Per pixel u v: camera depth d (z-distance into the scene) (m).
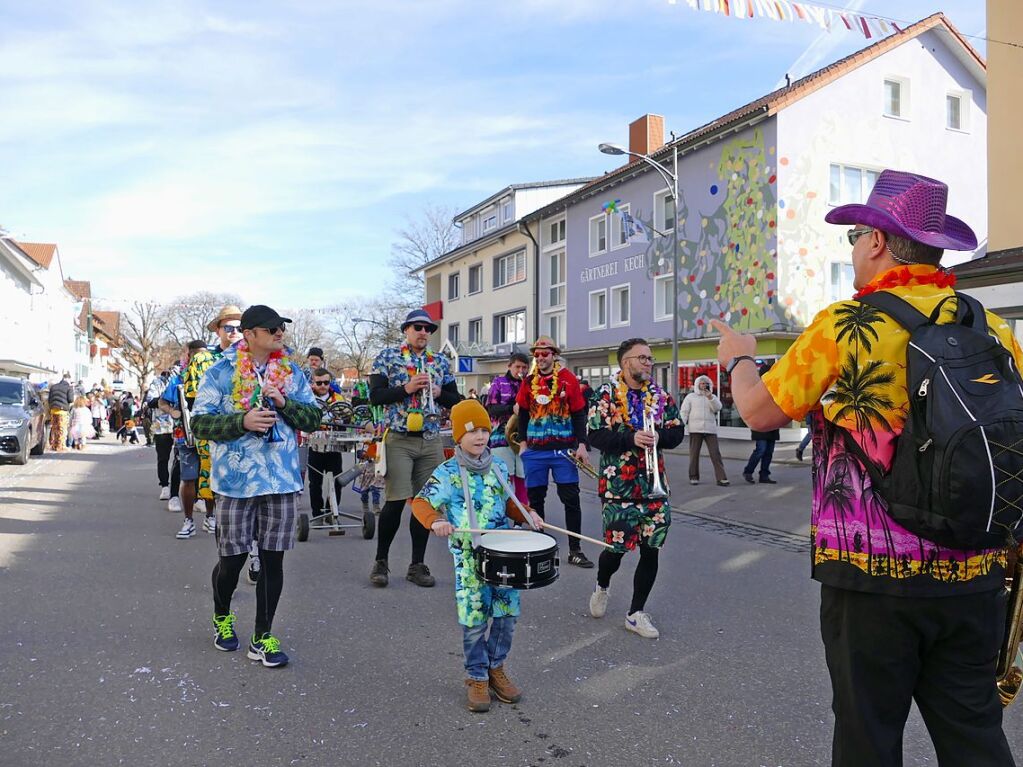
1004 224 11.07
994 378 1.92
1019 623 2.27
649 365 5.06
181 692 3.94
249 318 4.40
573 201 31.61
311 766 3.22
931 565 2.03
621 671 4.35
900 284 2.23
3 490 11.33
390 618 5.24
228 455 4.35
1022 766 3.36
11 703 3.75
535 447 6.96
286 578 6.30
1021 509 1.84
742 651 4.68
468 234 44.84
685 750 3.41
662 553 7.51
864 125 23.48
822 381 2.15
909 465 1.96
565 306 33.06
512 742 3.47
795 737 3.54
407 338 6.32
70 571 6.36
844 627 2.15
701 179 25.16
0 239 32.03
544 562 3.67
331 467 8.39
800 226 22.67
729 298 24.11
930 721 2.15
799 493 11.86
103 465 16.16
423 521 3.80
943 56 24.66
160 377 10.39
